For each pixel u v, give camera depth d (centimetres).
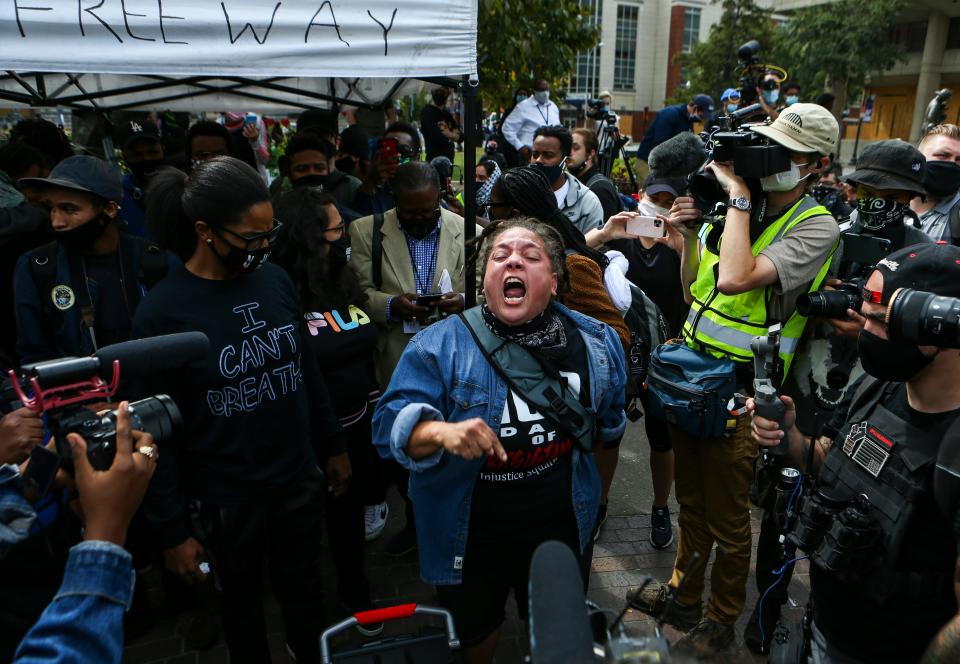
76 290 237
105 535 95
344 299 267
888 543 141
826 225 226
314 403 236
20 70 219
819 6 2431
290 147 374
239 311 196
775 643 190
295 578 222
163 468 186
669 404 243
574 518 197
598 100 716
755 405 176
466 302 303
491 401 182
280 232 261
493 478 185
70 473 105
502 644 273
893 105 3372
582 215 388
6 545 128
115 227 246
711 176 244
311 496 219
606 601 296
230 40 239
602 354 196
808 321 239
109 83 580
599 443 277
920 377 138
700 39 5253
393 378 191
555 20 805
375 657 169
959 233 342
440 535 189
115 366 115
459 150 1288
